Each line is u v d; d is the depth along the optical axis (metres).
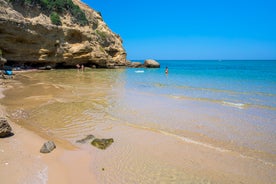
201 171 6.41
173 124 10.65
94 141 8.00
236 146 8.22
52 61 39.94
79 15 49.69
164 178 5.98
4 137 7.97
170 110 13.30
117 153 7.36
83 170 6.15
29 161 6.34
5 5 33.91
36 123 10.13
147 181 5.80
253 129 10.08
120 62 56.50
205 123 10.88
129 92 19.25
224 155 7.46
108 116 11.64
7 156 6.50
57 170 5.98
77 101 14.88
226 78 33.09
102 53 48.75
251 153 7.66
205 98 17.05
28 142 7.70
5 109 11.84
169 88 22.28
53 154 6.95
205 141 8.64
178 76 36.22
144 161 6.89
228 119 11.56
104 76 33.16
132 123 10.64
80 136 8.75
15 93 16.45
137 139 8.66
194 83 26.73
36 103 13.73
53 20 41.47
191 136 9.14
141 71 47.09
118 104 14.53
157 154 7.41
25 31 34.59
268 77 34.50
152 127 10.14
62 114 11.73
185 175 6.16
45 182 5.35
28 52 36.28
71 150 7.38
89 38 46.47
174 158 7.16
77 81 25.39
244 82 27.94
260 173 6.38
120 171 6.23
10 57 34.44
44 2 41.62
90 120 10.87
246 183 5.88
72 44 43.44
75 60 43.66
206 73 43.34
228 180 6.00
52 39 39.25
